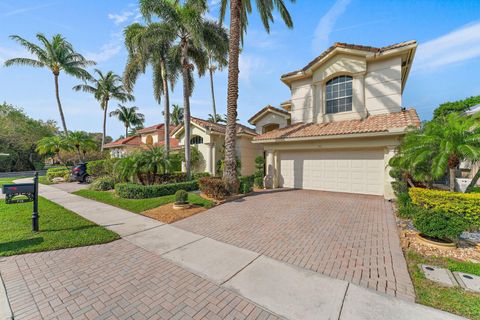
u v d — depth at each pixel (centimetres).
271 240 561
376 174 1106
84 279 384
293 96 1546
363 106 1264
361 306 305
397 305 306
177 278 388
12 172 2853
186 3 1367
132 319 289
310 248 507
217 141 1923
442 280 365
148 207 897
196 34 1321
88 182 1806
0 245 514
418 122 928
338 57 1336
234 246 529
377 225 658
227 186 1084
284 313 296
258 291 346
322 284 362
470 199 566
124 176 1256
